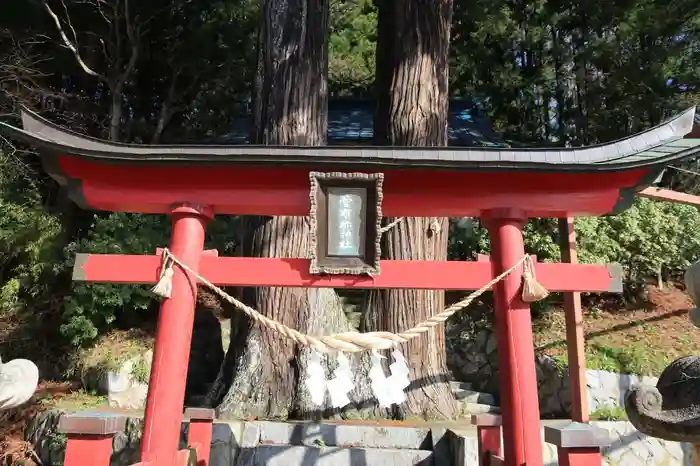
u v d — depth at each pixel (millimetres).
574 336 5996
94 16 11828
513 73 14070
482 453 4395
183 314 3777
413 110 7211
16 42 11203
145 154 3752
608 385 6863
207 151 3846
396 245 6855
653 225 8453
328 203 3781
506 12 14352
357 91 17453
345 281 3836
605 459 5613
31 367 2598
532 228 8633
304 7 7324
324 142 7395
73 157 3797
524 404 3627
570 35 13742
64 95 11539
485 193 4004
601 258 8383
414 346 6578
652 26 10344
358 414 6223
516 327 3779
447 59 7668
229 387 6465
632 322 8320
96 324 8430
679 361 2510
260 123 7223
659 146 3941
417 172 3887
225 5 12516
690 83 10133
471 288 3922
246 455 5438
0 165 9422
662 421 2291
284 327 3693
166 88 13000
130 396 7621
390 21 8680
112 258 3912
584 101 12656
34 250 8555
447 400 6480
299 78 7160
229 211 4172
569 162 3854
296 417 6117
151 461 3379
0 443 6777
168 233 9109
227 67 12594
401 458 5383
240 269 3910
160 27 12203
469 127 13336
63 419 3154
